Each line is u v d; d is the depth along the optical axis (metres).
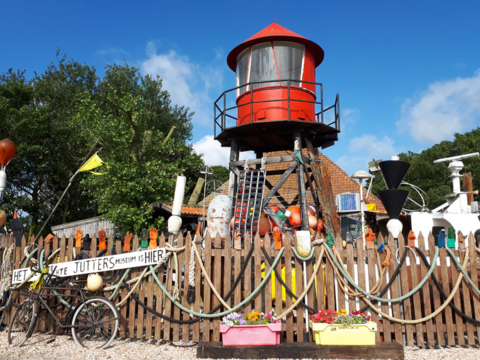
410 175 38.06
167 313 6.18
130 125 19.83
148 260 6.34
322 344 5.44
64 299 6.58
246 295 5.95
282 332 6.02
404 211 16.86
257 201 10.34
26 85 27.39
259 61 10.70
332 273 5.98
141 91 32.06
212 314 5.90
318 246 6.05
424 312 5.94
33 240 7.02
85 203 31.44
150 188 18.64
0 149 7.36
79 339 6.08
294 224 10.64
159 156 23.09
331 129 10.78
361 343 5.41
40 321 6.81
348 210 12.41
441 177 35.91
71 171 29.12
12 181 26.94
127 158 19.25
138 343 6.18
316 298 6.03
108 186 18.92
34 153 25.77
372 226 18.03
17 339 6.36
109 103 29.33
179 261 6.32
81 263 6.57
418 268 6.07
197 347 5.58
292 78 10.52
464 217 13.32
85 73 33.09
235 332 5.54
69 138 27.61
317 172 11.13
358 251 6.00
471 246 5.96
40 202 29.47
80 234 6.91
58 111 30.19
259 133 10.91
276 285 5.98
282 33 10.57
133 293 6.42
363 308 5.86
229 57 11.62
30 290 6.45
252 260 6.12
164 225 19.11
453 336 5.86
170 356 5.57
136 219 17.98
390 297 5.93
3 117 23.89
